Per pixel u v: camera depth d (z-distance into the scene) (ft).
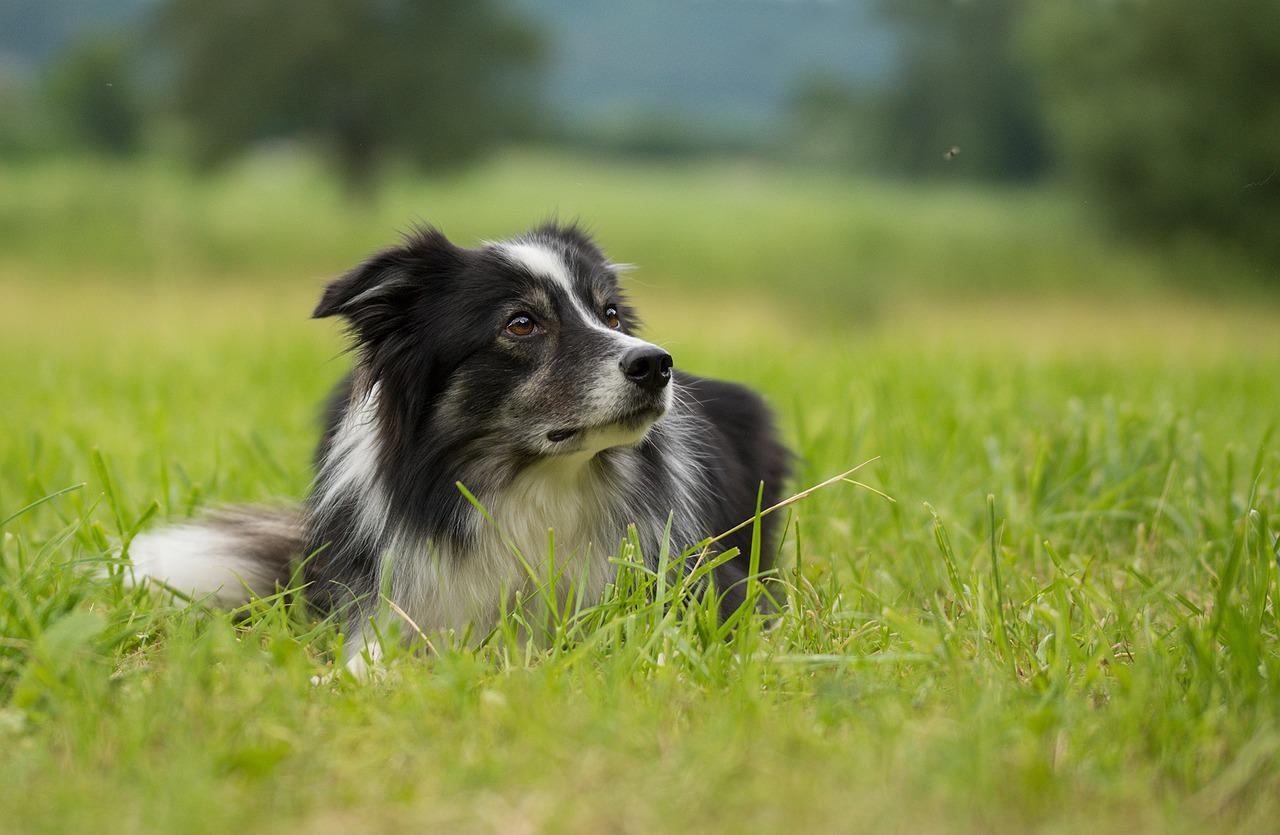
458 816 8.86
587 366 13.61
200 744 9.91
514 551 13.33
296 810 9.06
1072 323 75.41
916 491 19.12
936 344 45.16
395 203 153.28
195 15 130.52
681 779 9.14
